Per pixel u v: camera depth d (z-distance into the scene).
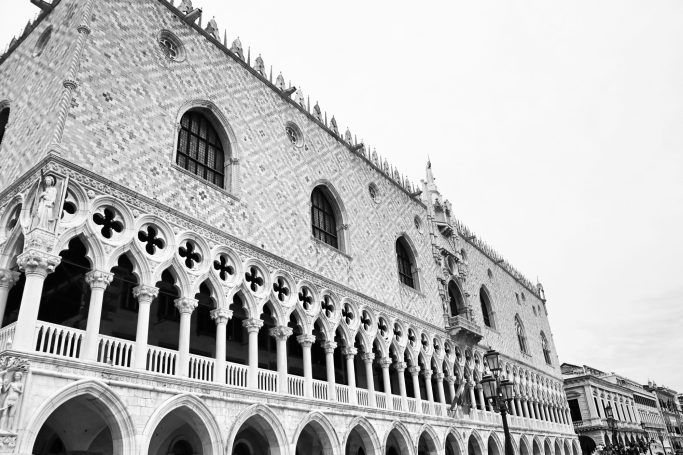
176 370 23.50
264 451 30.47
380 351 38.66
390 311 41.06
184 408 23.11
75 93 22.86
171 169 26.30
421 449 43.31
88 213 21.67
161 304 29.34
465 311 53.91
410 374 45.09
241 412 25.25
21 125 25.30
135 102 25.61
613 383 100.56
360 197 42.69
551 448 62.50
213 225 27.52
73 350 20.30
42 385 18.31
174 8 29.72
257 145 32.81
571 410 87.94
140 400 21.19
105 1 25.78
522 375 62.81
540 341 74.06
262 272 29.77
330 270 35.81
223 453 23.64
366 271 39.97
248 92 33.69
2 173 24.75
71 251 26.22
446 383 49.59
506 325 63.72
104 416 20.45
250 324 27.78
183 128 28.98
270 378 28.23
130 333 27.61
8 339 19.16
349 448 37.03
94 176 22.38
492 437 49.47
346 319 36.00
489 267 65.31
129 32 26.59
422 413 40.31
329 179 39.25
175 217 25.53
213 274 26.44
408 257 48.56
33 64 27.36
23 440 17.20
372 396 35.62
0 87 30.00
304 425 28.84
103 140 23.41
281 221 32.62
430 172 59.09
